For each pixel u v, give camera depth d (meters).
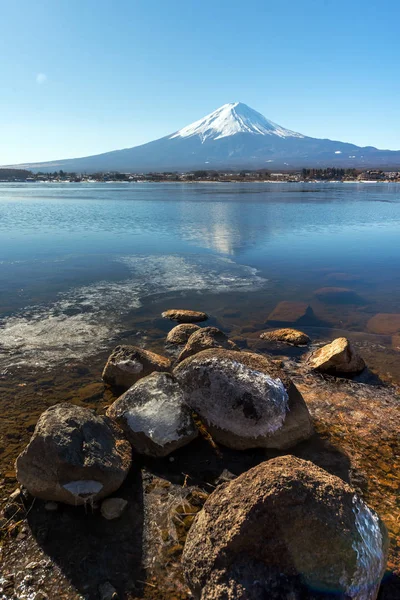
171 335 9.52
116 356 7.37
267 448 5.46
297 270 17.36
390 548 3.93
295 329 10.34
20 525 4.24
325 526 3.20
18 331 9.84
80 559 3.87
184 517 4.36
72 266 17.30
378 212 38.38
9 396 6.86
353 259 19.72
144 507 4.49
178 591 3.57
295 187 90.00
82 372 7.81
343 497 3.42
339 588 3.09
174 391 5.93
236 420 5.55
